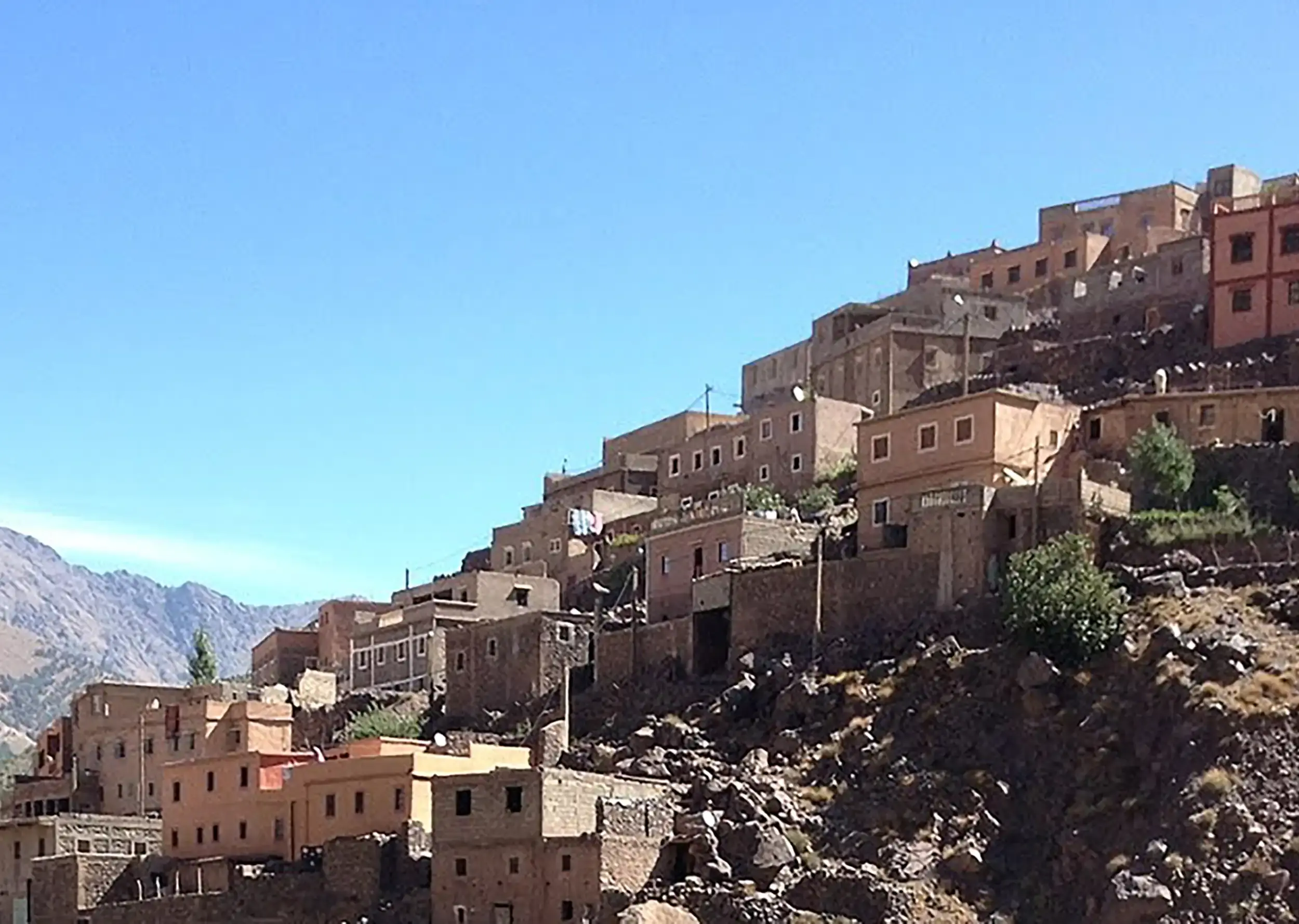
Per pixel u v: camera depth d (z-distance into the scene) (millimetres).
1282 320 142375
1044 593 107250
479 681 142125
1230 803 93438
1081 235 175375
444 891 110062
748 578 124250
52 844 138500
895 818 102250
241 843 128125
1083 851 96875
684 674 126625
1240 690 98938
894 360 164250
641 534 158125
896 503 125875
